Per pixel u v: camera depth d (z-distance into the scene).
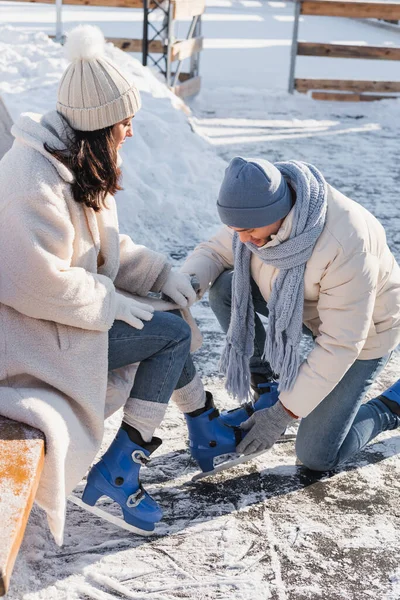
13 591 2.01
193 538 2.31
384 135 8.41
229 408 3.06
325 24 17.72
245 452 2.48
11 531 1.52
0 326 1.98
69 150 1.98
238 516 2.42
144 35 9.01
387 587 2.15
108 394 2.26
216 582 2.13
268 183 2.09
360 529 2.39
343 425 2.48
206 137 7.28
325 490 2.58
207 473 2.58
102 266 2.20
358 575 2.19
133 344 2.19
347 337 2.24
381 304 2.41
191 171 5.73
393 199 6.06
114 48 7.91
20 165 1.93
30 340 1.99
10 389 1.94
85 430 2.05
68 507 2.41
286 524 2.39
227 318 2.73
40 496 1.89
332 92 10.03
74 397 2.00
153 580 2.12
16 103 5.65
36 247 1.89
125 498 2.23
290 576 2.17
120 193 4.95
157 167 5.50
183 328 2.25
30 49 7.24
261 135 8.06
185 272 2.62
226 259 2.69
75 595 2.04
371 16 9.66
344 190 6.23
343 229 2.21
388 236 5.17
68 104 1.97
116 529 2.33
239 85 10.46
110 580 2.10
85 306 1.98
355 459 2.77
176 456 2.73
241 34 15.24
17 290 1.92
